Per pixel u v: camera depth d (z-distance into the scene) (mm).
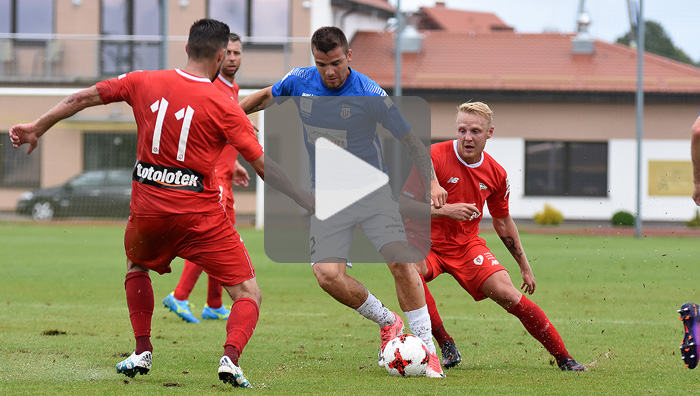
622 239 45438
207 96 9781
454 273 12219
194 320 16516
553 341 11562
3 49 57688
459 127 11992
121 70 57938
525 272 12695
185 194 9828
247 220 50781
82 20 58781
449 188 12227
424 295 11469
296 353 12938
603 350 13453
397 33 48562
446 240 12188
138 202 9938
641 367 11781
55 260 30172
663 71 61938
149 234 10000
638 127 48000
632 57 63500
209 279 16938
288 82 12148
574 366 11555
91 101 10086
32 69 57781
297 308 18859
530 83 60750
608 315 18047
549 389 9891
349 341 14227
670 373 11250
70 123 54500
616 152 60812
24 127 10102
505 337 14906
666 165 60438
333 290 11422
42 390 9414
